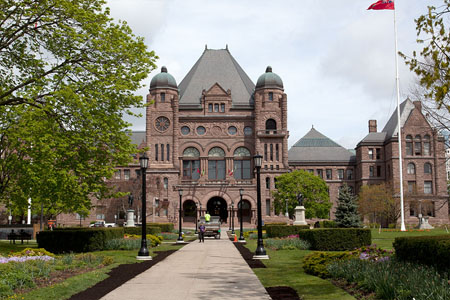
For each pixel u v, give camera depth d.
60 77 26.64
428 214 93.19
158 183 95.31
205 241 47.12
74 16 26.75
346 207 43.09
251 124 101.06
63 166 27.05
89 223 98.19
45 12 26.33
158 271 20.08
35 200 33.34
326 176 106.81
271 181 96.81
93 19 27.25
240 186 96.06
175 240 51.47
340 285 15.43
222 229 90.31
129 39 28.92
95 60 28.19
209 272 19.67
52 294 14.02
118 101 28.22
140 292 14.70
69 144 26.56
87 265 20.72
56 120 26.80
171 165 96.62
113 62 28.28
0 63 28.30
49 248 30.11
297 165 106.75
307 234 32.00
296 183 84.38
